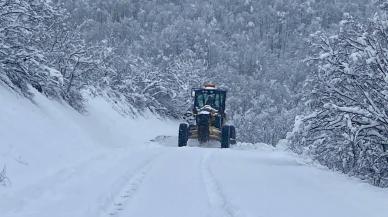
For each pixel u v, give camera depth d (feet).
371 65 55.88
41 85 81.66
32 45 79.00
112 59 160.86
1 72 66.95
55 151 56.39
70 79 96.84
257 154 79.97
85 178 43.60
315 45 62.64
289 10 654.94
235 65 467.93
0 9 64.80
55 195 36.35
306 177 51.37
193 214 32.91
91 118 101.24
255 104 340.59
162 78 207.62
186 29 458.50
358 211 34.63
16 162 45.11
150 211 33.63
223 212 33.37
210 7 620.08
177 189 41.45
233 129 112.06
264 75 454.81
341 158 60.39
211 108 107.14
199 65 263.29
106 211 33.27
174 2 606.96
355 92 59.16
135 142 106.32
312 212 33.81
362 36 57.26
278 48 593.83
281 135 215.92
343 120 57.52
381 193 43.06
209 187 42.88
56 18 99.71
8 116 55.98
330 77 60.80
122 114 135.74
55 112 75.77
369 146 58.08
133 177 46.85
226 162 62.44
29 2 74.49
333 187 45.27
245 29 629.10
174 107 204.33
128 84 169.48
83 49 106.22
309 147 68.54
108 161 55.98
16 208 31.94
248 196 38.37
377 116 53.72
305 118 60.03
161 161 60.18
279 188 43.14
